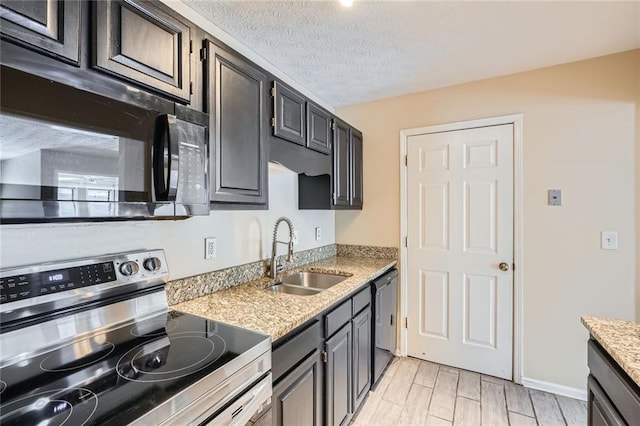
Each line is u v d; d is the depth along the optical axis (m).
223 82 1.33
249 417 1.01
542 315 2.25
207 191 1.22
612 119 2.05
